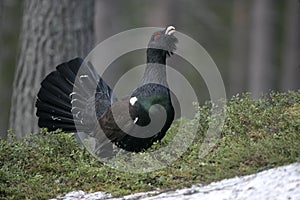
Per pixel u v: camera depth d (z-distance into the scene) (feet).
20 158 40.24
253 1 106.11
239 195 31.53
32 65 57.41
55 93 45.85
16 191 36.63
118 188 36.35
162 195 33.94
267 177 32.71
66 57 57.26
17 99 58.03
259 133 39.32
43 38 57.21
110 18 103.81
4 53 92.27
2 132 91.40
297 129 38.88
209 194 32.50
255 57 104.88
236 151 36.70
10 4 83.92
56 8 57.16
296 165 33.32
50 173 39.22
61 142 41.96
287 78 101.55
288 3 104.17
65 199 35.91
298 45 100.99
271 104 42.73
